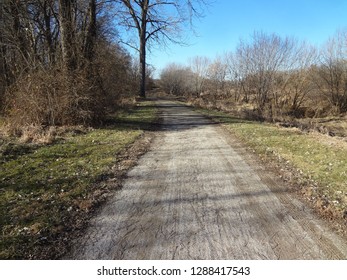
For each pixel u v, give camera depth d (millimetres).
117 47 24344
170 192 5621
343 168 6871
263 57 30562
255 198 5340
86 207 4902
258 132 11773
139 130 12344
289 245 3861
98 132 11430
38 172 6465
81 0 15516
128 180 6270
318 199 5262
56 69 12172
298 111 30234
